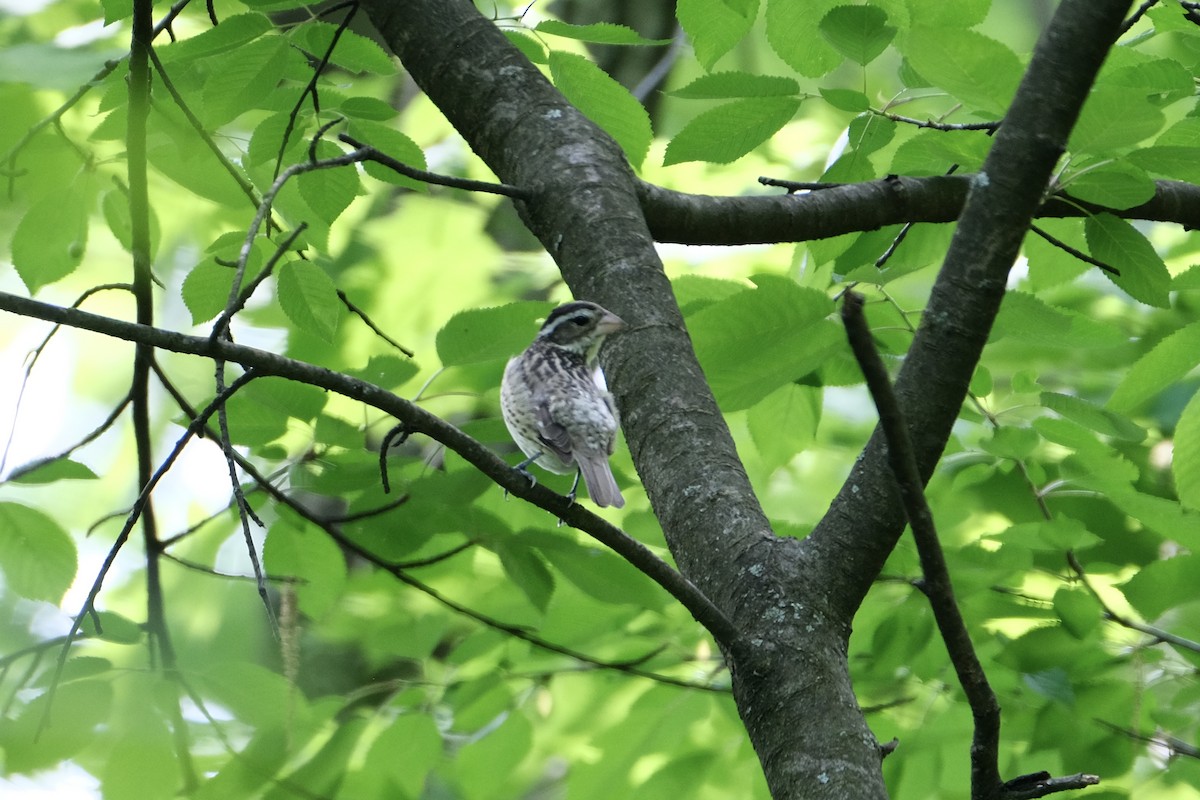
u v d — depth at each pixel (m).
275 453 9.21
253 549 6.22
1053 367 14.48
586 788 10.54
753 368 7.97
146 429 8.80
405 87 16.03
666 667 11.06
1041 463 11.28
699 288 9.52
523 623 11.02
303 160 8.82
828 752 5.32
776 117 8.27
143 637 8.69
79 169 8.70
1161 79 7.97
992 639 10.45
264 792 8.62
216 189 8.66
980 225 5.72
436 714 10.92
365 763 10.03
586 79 8.95
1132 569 10.74
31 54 11.14
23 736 7.46
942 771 10.09
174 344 5.77
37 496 17.25
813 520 15.21
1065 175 7.18
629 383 6.88
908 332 9.12
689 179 15.48
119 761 7.72
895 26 8.42
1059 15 5.61
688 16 8.33
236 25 7.54
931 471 5.82
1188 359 8.20
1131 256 8.07
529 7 8.70
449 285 15.99
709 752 10.67
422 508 9.05
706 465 6.42
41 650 7.57
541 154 7.96
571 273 7.53
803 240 8.84
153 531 8.69
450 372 12.69
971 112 8.46
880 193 8.88
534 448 8.91
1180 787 10.74
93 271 15.93
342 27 7.95
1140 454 13.49
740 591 5.88
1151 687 9.92
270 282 15.78
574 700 12.00
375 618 12.48
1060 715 9.63
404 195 16.00
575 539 9.09
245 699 8.23
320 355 14.88
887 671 10.11
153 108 8.04
